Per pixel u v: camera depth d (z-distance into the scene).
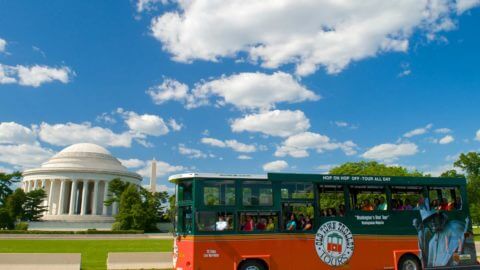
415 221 21.53
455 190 22.83
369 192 21.36
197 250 18.22
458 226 22.20
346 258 20.11
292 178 20.06
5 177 102.62
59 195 116.25
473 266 21.98
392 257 20.78
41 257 23.12
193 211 18.53
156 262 25.00
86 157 120.31
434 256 21.41
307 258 19.52
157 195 95.81
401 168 69.06
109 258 24.48
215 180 19.08
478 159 69.94
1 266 22.52
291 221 19.70
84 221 100.62
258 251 18.94
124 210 92.25
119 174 119.44
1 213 89.31
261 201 19.42
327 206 20.52
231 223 18.86
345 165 70.56
